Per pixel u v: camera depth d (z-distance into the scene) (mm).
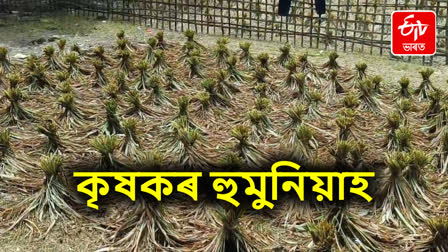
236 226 2652
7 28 6895
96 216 3020
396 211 2936
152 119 4199
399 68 5527
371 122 4160
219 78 4617
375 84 4621
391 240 2771
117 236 2852
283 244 2785
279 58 5410
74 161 3479
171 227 2852
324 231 2566
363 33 6027
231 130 3863
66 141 3738
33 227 2938
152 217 2820
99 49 5375
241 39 6520
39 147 3742
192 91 4770
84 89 4789
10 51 5961
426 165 3338
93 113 4258
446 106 3939
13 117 4102
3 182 3320
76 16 7516
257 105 4215
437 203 3074
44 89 4699
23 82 4781
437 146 3676
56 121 4098
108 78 4926
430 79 5195
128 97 4312
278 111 4324
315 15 7074
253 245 2697
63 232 2908
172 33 6750
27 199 3105
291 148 3557
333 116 4246
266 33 6574
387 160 3100
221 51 5367
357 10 6078
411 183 3090
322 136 3867
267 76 5008
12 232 2914
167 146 3666
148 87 4777
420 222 2906
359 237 2715
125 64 5152
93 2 7613
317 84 4914
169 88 4793
